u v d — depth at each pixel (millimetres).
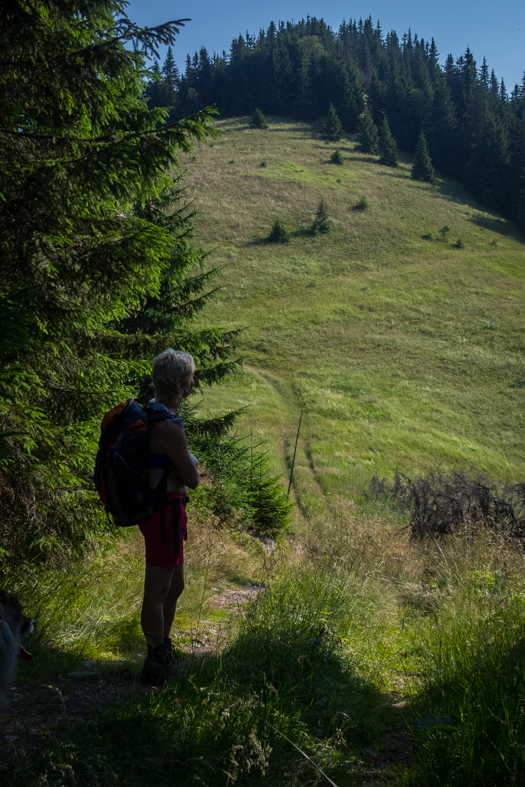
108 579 5156
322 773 2285
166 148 4645
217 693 2705
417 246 66812
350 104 122062
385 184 88125
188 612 4906
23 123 5309
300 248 63781
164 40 4797
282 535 12859
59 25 5238
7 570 4660
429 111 118500
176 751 2309
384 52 168375
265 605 4504
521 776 2150
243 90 132375
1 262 4805
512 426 34719
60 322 4633
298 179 83562
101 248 4742
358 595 5414
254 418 32438
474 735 2416
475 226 76812
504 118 113938
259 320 48219
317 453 28672
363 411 34781
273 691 2959
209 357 12602
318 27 185375
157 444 3006
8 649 2461
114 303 5555
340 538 7902
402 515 13828
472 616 4391
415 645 4621
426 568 7363
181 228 12945
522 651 3270
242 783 2246
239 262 59562
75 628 3773
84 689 2934
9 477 4992
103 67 4887
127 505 2959
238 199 75250
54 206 4551
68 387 5438
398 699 3570
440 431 33375
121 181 4793
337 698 3199
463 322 48812
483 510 9719
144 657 3625
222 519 11078
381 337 45938
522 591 4926
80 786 2045
